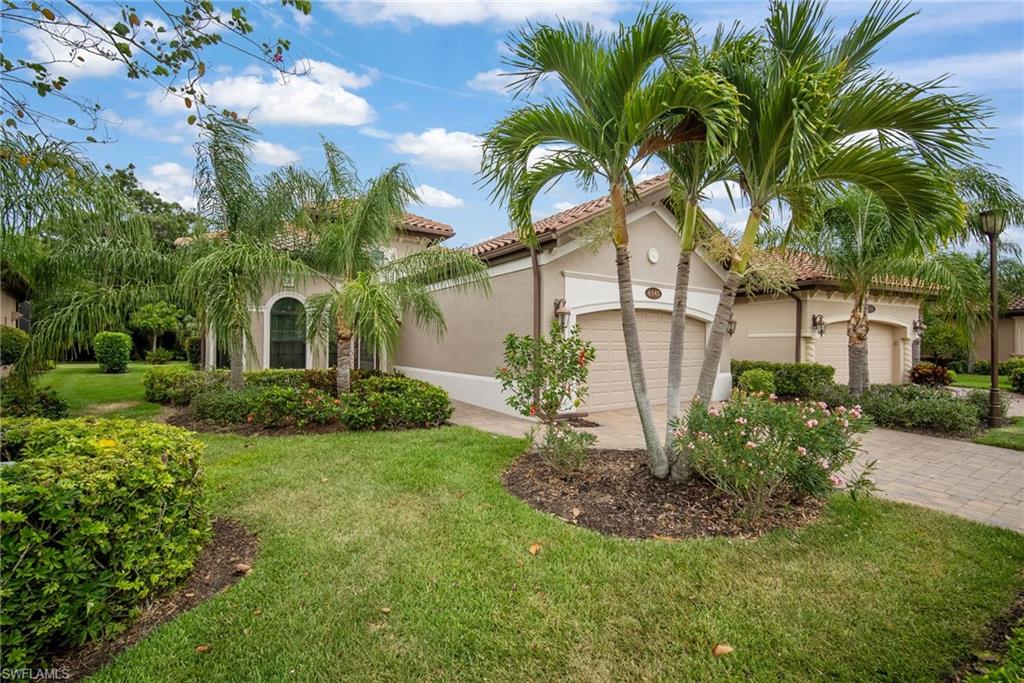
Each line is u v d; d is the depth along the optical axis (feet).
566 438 19.44
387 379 34.58
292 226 32.55
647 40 15.15
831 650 9.20
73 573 8.60
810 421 14.19
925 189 15.11
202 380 37.52
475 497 16.85
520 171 18.43
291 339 45.80
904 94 13.99
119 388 47.93
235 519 14.90
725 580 11.57
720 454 14.98
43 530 8.36
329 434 26.76
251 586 11.10
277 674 8.48
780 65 15.37
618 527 14.65
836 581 11.55
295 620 9.90
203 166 28.96
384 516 15.16
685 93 14.30
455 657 8.97
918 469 21.80
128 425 14.61
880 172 15.12
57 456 10.37
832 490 15.08
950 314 37.70
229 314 27.96
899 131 14.93
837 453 14.69
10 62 11.85
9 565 7.90
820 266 43.68
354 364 48.73
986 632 9.73
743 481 14.47
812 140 14.07
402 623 9.88
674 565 12.25
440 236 52.26
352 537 13.66
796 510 15.78
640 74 16.05
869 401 33.68
